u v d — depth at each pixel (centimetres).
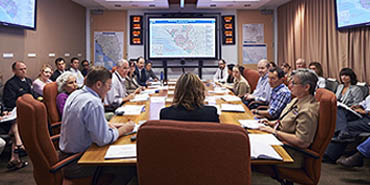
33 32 468
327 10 504
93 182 152
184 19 694
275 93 273
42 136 139
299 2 592
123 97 357
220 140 92
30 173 271
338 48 478
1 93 377
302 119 165
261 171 184
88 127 152
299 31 596
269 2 642
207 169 96
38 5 482
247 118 215
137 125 190
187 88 145
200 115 141
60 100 247
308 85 170
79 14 650
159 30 692
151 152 98
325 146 157
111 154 136
